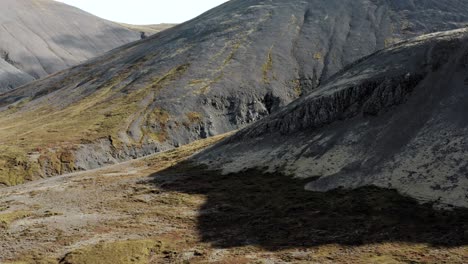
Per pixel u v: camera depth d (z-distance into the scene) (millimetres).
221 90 135250
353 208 45625
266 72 145000
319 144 62781
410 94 60875
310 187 53750
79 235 46250
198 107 128500
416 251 34719
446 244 35250
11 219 52281
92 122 123125
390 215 42625
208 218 49188
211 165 71625
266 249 38938
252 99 133375
